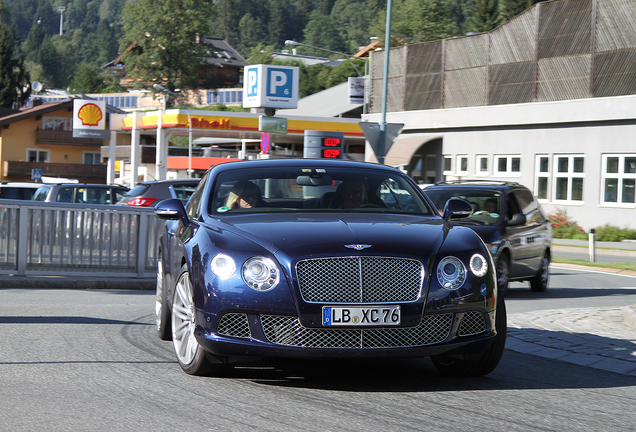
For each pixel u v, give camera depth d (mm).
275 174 8391
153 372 7238
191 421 5586
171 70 121375
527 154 40312
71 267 14836
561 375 7527
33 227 14641
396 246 6605
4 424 5449
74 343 8656
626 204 35938
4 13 141625
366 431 5395
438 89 45625
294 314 6355
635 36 35562
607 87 36719
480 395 6562
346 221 7184
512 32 41188
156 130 68000
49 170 94812
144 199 21453
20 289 14062
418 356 6531
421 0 103000
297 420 5641
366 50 102438
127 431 5332
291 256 6449
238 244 6684
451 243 6879
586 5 37531
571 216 38125
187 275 7188
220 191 8133
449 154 44969
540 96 39781
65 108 97938
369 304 6383
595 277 20484
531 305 13859
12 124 95500
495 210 15148
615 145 36375
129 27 121688
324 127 64750
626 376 7562
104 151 95875
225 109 137500
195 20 119125
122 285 14867
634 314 10672
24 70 141875
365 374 7340
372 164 8969
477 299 6707
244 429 5402
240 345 6445
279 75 57594
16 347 8336
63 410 5844
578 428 5609
